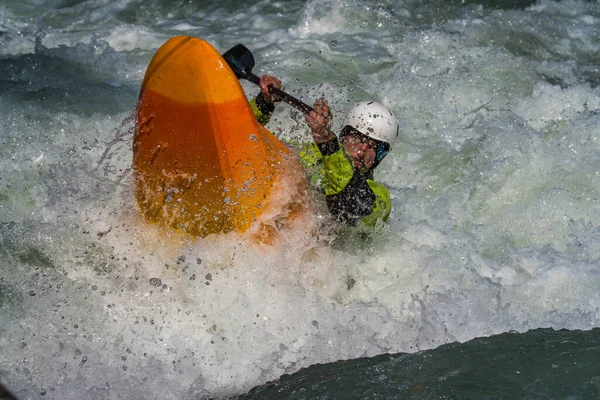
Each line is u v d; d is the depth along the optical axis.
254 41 29.75
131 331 14.62
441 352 14.48
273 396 13.45
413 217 18.59
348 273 16.30
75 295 15.19
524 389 13.21
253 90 24.48
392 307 15.70
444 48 28.72
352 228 16.77
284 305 15.38
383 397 13.20
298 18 32.22
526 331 15.09
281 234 16.12
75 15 33.25
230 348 14.52
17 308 14.80
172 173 16.11
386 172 20.52
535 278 16.50
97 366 13.91
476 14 32.50
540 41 30.31
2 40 28.77
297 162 16.52
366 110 16.69
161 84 15.83
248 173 15.82
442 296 15.94
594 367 13.73
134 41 29.91
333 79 25.84
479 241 17.95
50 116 21.30
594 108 24.03
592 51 30.08
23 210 17.52
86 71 26.23
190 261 15.74
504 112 23.67
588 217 18.86
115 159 18.09
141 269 15.73
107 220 16.56
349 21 30.77
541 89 24.48
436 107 24.11
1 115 20.88
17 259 15.87
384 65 27.19
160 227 16.20
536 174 20.19
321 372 14.05
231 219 15.91
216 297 15.31
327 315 15.34
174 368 14.02
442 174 20.38
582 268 16.77
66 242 16.25
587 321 15.41
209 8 33.72
